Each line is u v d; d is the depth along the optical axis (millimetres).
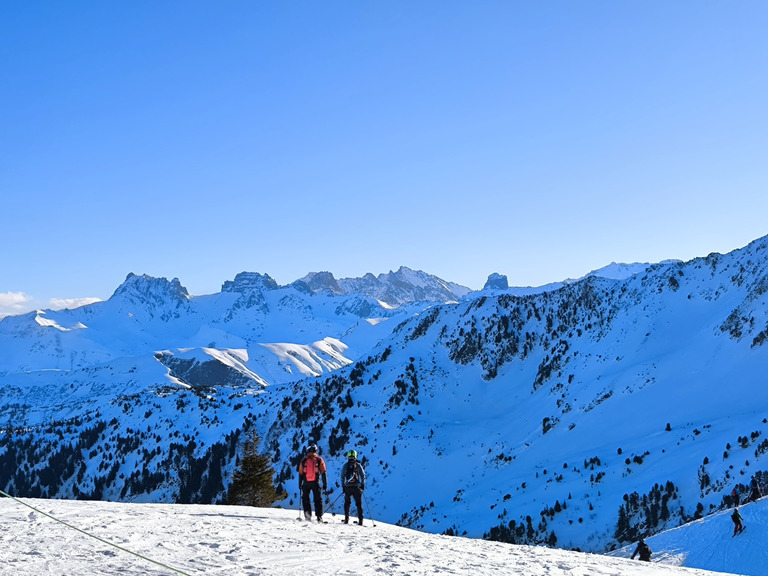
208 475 189000
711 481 94125
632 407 155375
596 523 99500
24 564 10875
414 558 14625
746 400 135000
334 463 177375
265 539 15633
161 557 12430
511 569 14031
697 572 16812
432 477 161625
